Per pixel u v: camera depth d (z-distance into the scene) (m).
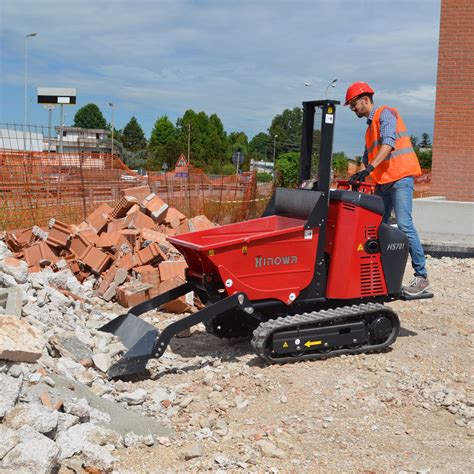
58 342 5.36
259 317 5.97
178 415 4.84
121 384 5.24
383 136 6.45
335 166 17.50
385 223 6.87
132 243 9.28
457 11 15.66
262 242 5.70
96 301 7.85
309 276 5.99
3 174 12.95
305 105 6.29
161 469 3.93
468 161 15.98
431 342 6.61
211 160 101.06
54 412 4.00
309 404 4.99
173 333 5.49
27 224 12.04
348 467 4.04
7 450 3.50
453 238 12.28
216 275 5.77
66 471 3.75
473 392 5.39
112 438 4.23
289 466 4.02
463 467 4.08
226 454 4.16
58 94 26.44
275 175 19.94
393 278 6.33
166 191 17.47
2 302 5.51
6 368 4.33
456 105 15.91
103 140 67.12
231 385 5.33
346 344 6.01
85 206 13.25
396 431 4.61
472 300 8.66
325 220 5.98
